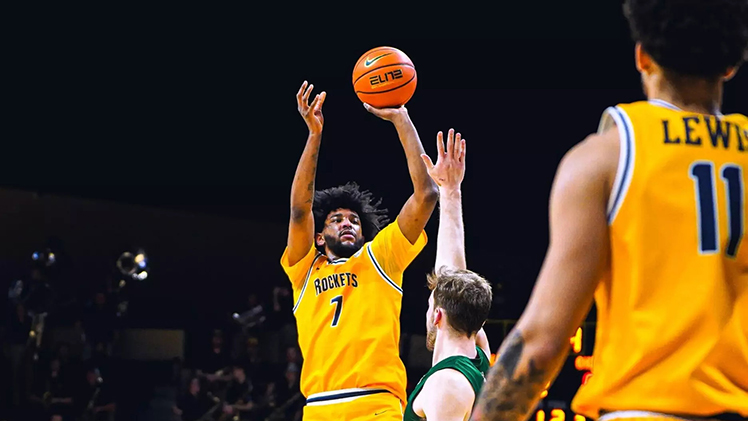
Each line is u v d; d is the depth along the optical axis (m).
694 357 1.75
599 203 1.81
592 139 1.89
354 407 4.64
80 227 14.45
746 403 1.74
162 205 14.58
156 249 15.07
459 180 4.16
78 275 14.29
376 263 4.90
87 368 12.27
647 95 1.99
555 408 9.19
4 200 13.72
